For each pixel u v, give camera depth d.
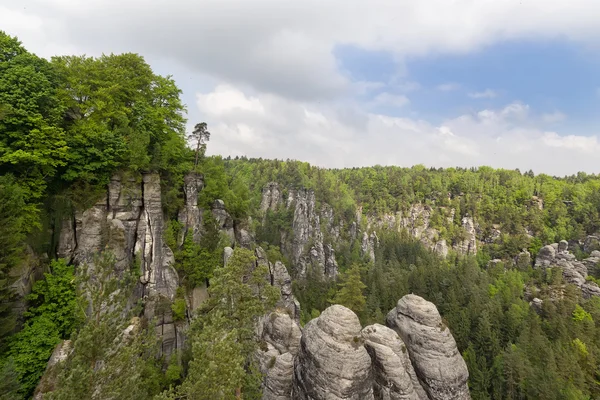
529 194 193.62
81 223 28.17
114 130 31.12
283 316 31.69
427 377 24.58
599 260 116.31
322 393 20.89
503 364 59.03
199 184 41.72
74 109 30.41
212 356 16.67
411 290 96.31
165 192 36.75
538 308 92.56
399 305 28.88
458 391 24.52
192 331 22.52
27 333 21.94
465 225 187.25
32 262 24.14
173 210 37.62
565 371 59.56
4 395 18.12
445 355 25.12
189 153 44.22
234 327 21.81
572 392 52.31
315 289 98.00
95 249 28.14
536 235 158.88
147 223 32.59
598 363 66.12
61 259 26.03
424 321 26.48
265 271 25.25
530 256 148.50
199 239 39.31
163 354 31.27
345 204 183.62
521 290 102.69
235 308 22.52
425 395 24.17
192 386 15.65
